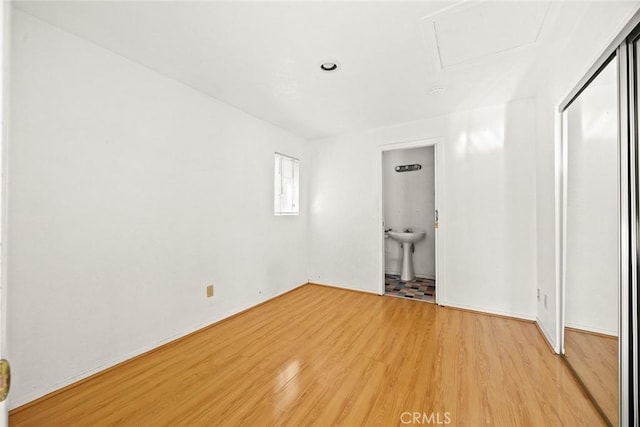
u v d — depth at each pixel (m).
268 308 3.40
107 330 2.08
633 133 1.32
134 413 1.63
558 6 1.66
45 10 1.69
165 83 2.49
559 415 1.60
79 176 1.94
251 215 3.45
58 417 1.60
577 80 1.83
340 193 4.30
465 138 3.33
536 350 2.34
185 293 2.65
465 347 2.40
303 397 1.77
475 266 3.27
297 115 3.49
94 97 2.02
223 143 3.07
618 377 1.40
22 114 1.70
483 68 2.38
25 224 1.71
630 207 1.35
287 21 1.79
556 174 2.27
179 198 2.61
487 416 1.60
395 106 3.19
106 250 2.08
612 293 1.50
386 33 1.91
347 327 2.83
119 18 1.76
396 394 1.79
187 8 1.68
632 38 1.29
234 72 2.44
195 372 2.04
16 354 1.67
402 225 5.14
